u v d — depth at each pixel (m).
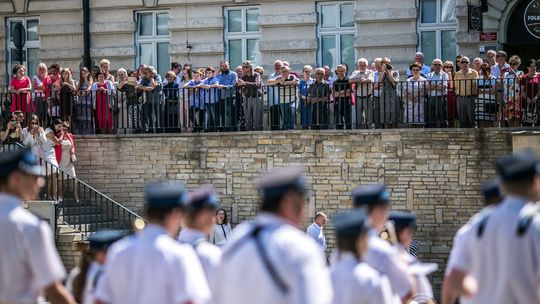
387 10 68.06
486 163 56.12
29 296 22.58
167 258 21.28
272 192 19.64
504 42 66.00
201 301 21.28
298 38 69.81
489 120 57.00
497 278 21.80
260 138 59.00
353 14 68.81
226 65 62.25
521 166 21.83
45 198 58.16
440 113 57.72
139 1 72.25
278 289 19.00
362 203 25.50
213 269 25.23
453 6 67.25
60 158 59.59
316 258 19.16
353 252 22.86
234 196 59.41
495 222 21.83
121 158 61.03
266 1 70.12
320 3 69.62
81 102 62.28
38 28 74.25
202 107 60.88
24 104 62.66
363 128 58.38
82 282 27.98
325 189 58.12
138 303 21.27
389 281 25.05
